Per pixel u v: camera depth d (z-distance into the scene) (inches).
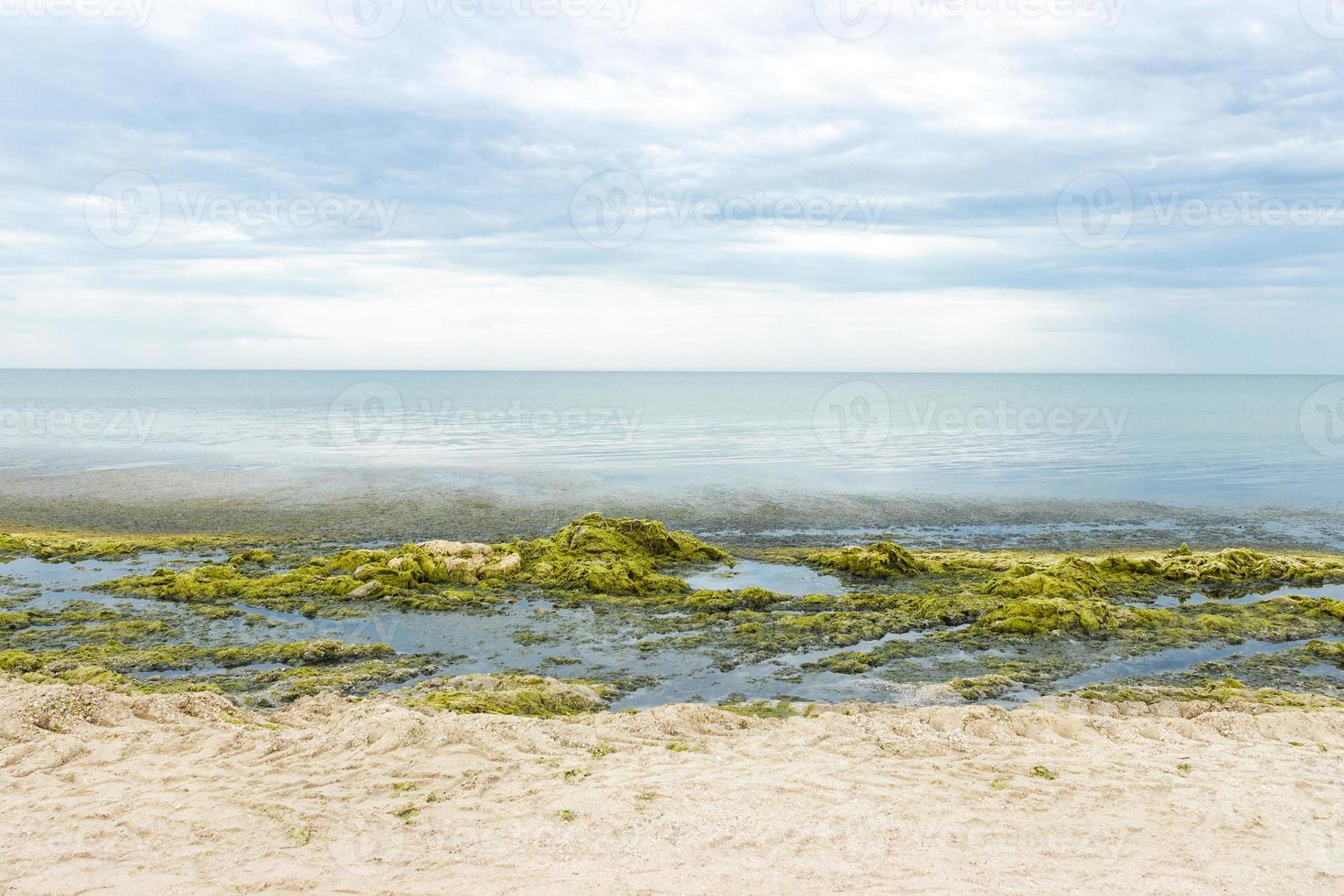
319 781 276.4
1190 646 478.9
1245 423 2229.3
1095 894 200.7
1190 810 254.5
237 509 962.1
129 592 582.9
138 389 4852.4
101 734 315.6
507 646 479.8
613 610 557.6
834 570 686.5
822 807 254.5
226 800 259.4
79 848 226.7
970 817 247.8
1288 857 223.3
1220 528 909.2
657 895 199.8
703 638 494.0
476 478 1207.6
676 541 740.0
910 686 415.2
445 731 319.3
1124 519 954.7
